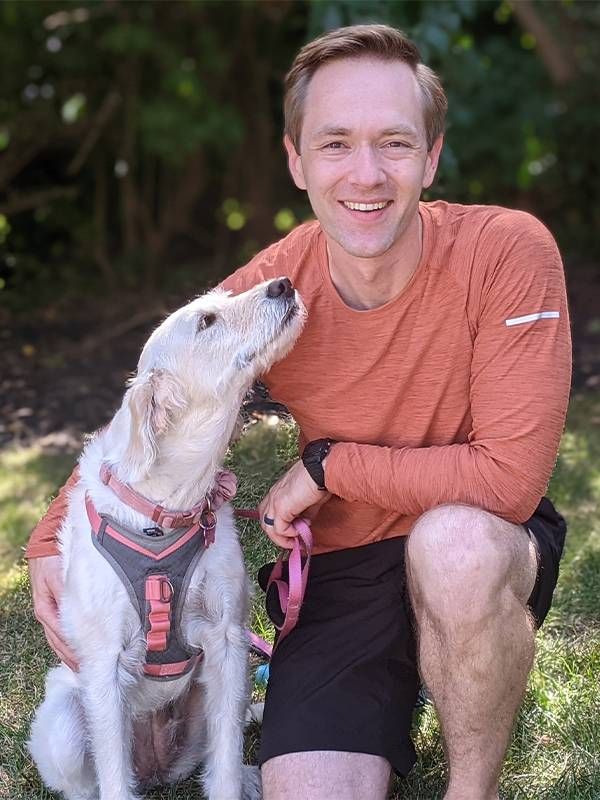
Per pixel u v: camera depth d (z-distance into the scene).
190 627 2.92
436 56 7.04
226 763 2.90
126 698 2.93
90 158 10.66
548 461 2.60
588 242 10.32
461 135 9.90
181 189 10.66
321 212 2.70
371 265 2.64
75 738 2.92
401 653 2.75
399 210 2.62
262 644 3.33
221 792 2.89
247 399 3.30
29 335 8.72
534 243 2.68
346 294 2.78
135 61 9.99
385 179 2.60
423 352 2.70
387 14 6.16
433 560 2.44
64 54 9.88
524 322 2.62
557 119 10.27
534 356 2.62
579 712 3.15
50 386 7.57
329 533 2.91
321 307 2.80
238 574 2.96
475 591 2.40
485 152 10.39
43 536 3.03
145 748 3.11
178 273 10.15
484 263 2.66
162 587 2.82
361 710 2.63
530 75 10.23
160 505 2.82
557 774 2.93
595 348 7.74
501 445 2.58
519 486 2.58
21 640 3.72
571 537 4.47
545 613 2.80
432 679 2.51
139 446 2.77
